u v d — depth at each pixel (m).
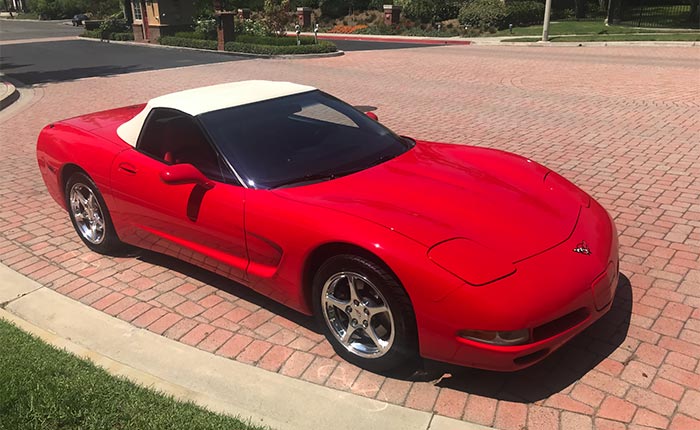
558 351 3.21
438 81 14.29
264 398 2.95
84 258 4.79
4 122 10.70
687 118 9.05
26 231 5.42
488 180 3.53
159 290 4.18
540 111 10.05
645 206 5.34
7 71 18.89
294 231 3.15
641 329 3.37
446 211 3.10
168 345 3.47
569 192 3.57
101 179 4.39
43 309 3.96
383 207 3.10
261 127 3.89
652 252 4.36
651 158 6.92
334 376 3.12
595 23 32.69
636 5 38.28
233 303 3.96
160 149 4.06
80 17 58.12
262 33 27.08
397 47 26.34
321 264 3.21
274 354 3.35
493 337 2.61
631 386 2.90
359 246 2.86
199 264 3.97
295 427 2.73
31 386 2.87
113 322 3.76
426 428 2.67
